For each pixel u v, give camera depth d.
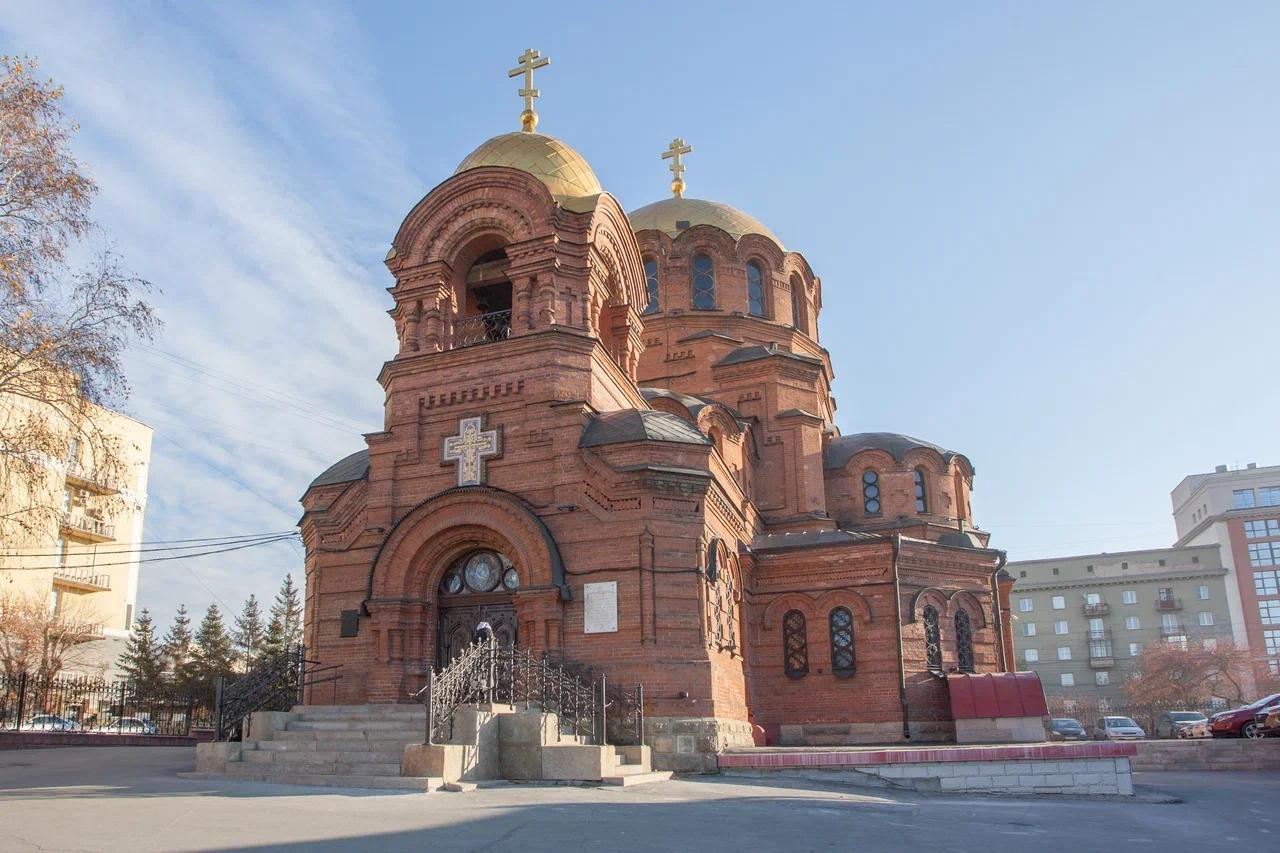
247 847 9.19
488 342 24.81
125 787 15.41
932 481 36.47
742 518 29.19
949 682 29.48
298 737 19.75
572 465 23.36
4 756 23.23
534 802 13.81
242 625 70.69
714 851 9.90
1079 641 105.75
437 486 24.55
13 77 21.36
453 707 17.94
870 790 18.89
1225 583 103.06
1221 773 26.14
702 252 39.44
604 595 22.23
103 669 51.84
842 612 30.33
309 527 27.02
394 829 10.60
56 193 21.39
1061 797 19.14
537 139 28.00
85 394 21.80
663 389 35.38
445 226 26.44
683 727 21.20
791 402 36.66
